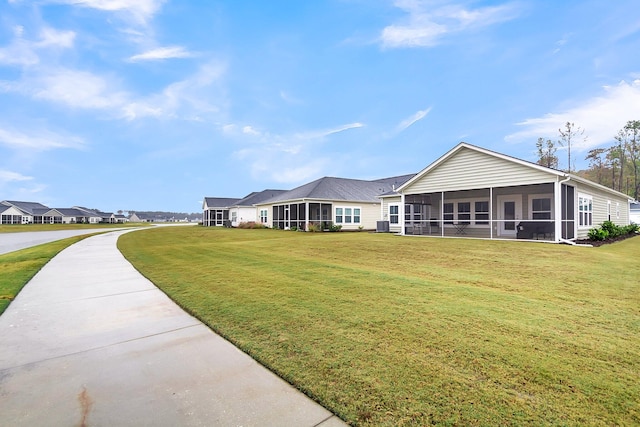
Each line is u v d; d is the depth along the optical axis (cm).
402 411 222
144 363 305
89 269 824
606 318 401
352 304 466
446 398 237
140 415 225
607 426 205
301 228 2536
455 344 327
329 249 1137
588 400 233
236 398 245
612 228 1536
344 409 227
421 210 2005
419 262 843
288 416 222
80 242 1755
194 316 438
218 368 293
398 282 604
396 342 334
